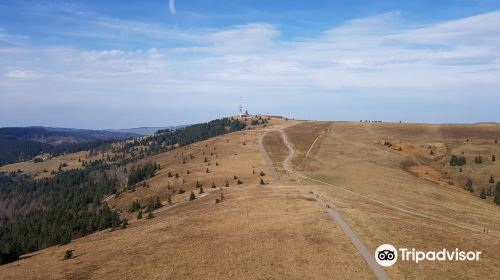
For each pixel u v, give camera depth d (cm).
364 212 8512
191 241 6975
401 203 11319
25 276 6225
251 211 8788
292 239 6669
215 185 15650
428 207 11262
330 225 7412
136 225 9944
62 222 19288
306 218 7925
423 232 7225
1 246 14675
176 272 5669
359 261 5759
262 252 6159
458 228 8169
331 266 5594
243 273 5484
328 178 14538
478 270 5681
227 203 10000
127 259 6369
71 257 7038
